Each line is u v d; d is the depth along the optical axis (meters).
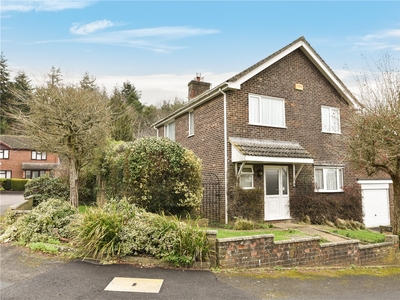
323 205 13.93
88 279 5.54
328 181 15.26
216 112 13.62
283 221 13.48
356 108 11.27
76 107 10.73
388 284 6.60
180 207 10.88
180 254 6.46
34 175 39.50
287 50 14.27
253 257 6.87
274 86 14.19
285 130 14.23
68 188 13.95
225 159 12.70
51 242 7.22
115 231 6.78
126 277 5.72
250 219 12.20
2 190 31.67
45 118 10.66
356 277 6.99
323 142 15.26
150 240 6.73
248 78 13.17
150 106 47.50
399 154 9.02
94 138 11.30
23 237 7.52
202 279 5.89
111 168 12.38
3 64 43.53
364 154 9.96
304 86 15.09
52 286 5.17
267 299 5.20
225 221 12.37
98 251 6.64
